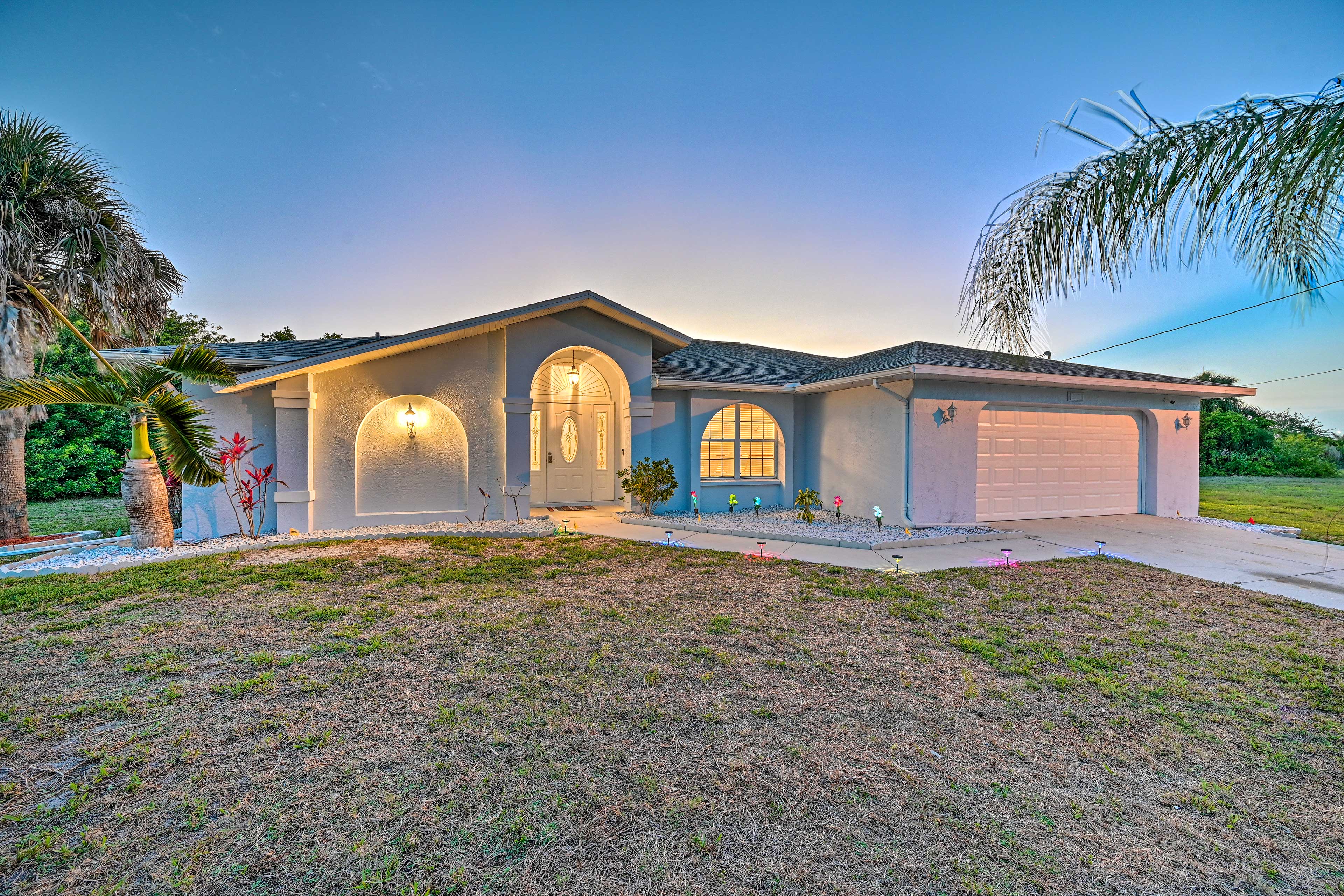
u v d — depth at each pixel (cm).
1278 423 2214
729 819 252
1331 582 708
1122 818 257
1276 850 236
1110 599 629
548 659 443
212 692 380
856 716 355
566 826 246
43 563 748
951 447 1076
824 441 1333
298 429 980
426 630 507
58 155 1005
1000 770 295
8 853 228
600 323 1172
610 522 1163
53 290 1005
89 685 389
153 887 210
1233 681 412
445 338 1055
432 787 275
